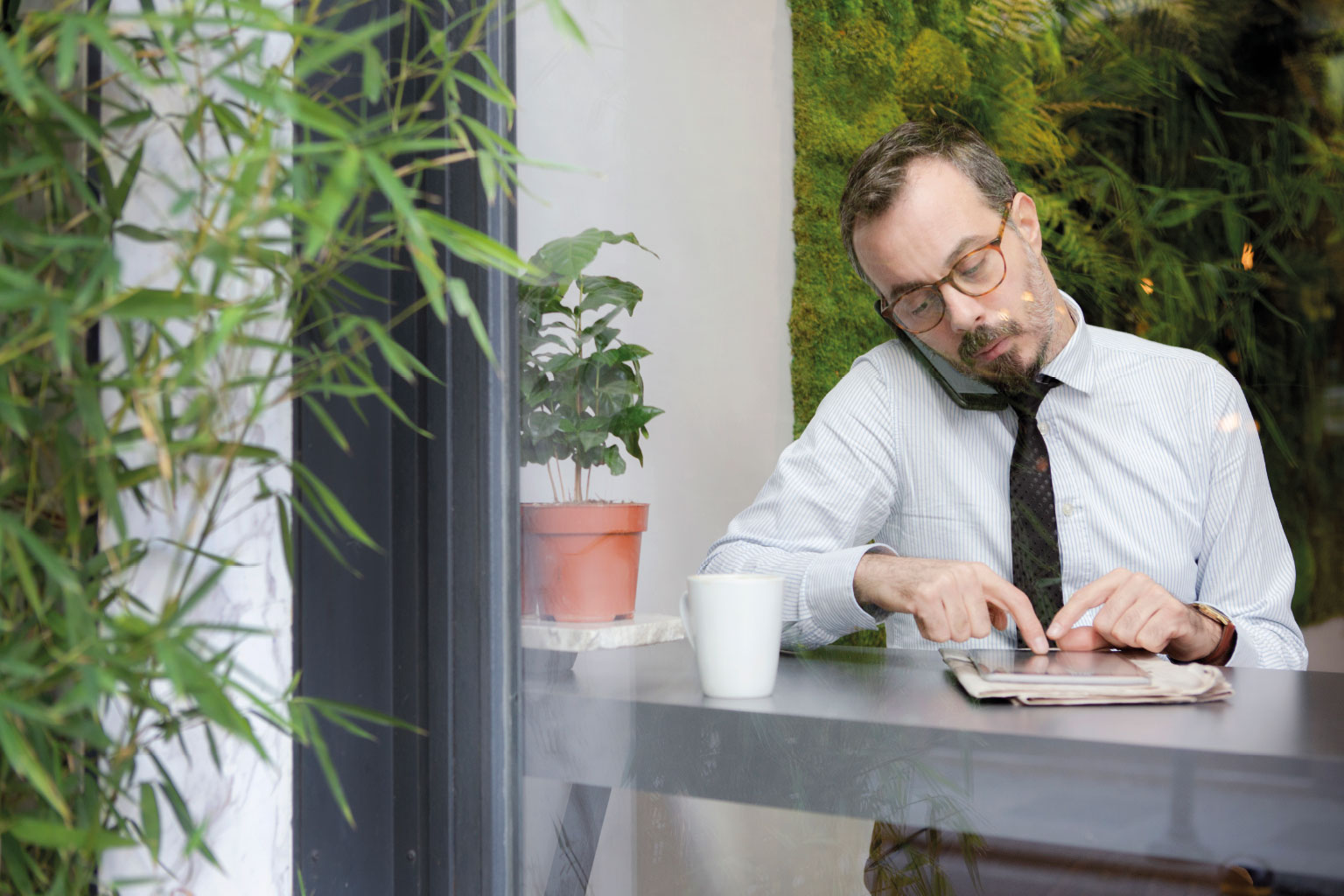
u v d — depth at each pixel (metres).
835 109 1.01
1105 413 1.00
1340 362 0.83
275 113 0.67
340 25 0.78
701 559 0.92
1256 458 0.88
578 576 0.83
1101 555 0.99
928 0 1.01
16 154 0.60
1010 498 1.05
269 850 0.73
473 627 0.80
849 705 0.79
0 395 0.50
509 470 0.81
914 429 1.09
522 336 0.82
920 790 0.76
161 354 0.64
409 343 0.81
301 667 0.76
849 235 1.03
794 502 1.02
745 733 0.81
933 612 0.97
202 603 0.70
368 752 0.80
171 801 0.61
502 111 0.81
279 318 0.66
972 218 1.04
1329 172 0.81
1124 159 0.95
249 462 0.69
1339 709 0.72
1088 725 0.72
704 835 0.82
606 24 0.86
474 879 0.79
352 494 0.79
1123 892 0.69
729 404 0.95
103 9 0.61
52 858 0.62
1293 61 0.82
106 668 0.51
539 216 0.83
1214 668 0.83
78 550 0.58
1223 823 0.67
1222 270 0.89
